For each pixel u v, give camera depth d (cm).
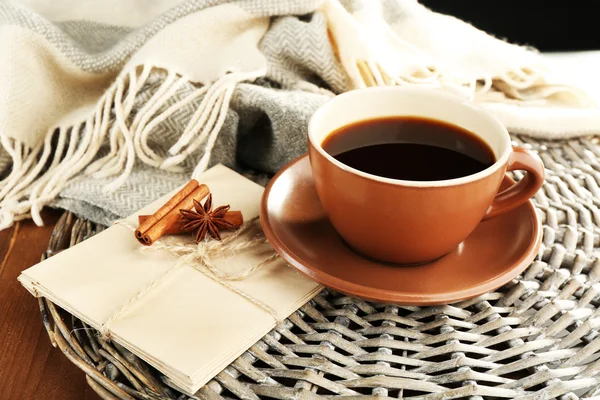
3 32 69
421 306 56
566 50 135
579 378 53
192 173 68
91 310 54
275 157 70
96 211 65
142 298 55
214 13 70
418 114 59
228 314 54
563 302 56
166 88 68
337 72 73
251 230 60
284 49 72
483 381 52
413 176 56
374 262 56
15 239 65
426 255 55
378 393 51
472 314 56
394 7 79
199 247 58
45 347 57
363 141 59
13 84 69
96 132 68
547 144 71
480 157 57
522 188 57
